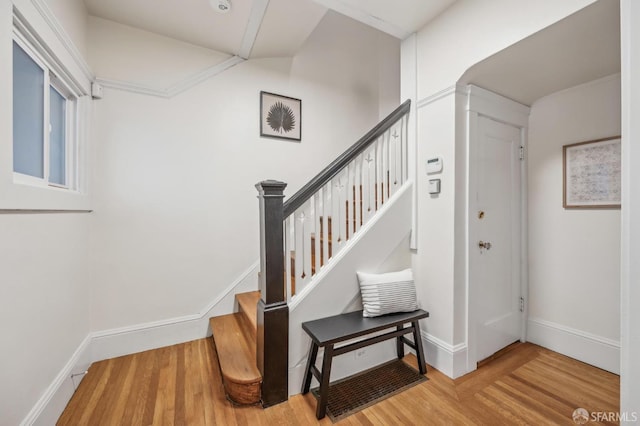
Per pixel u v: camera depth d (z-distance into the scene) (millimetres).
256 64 2719
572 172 2166
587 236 2088
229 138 2584
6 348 1146
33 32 1352
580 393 1744
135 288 2236
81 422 1499
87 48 2059
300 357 1775
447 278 1976
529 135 2432
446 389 1799
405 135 2287
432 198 2096
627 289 1084
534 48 1614
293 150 2904
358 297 2037
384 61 3518
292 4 2047
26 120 1431
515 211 2381
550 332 2293
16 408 1197
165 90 2318
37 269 1383
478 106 2039
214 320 2438
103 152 2121
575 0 1326
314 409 1624
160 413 1573
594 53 1671
